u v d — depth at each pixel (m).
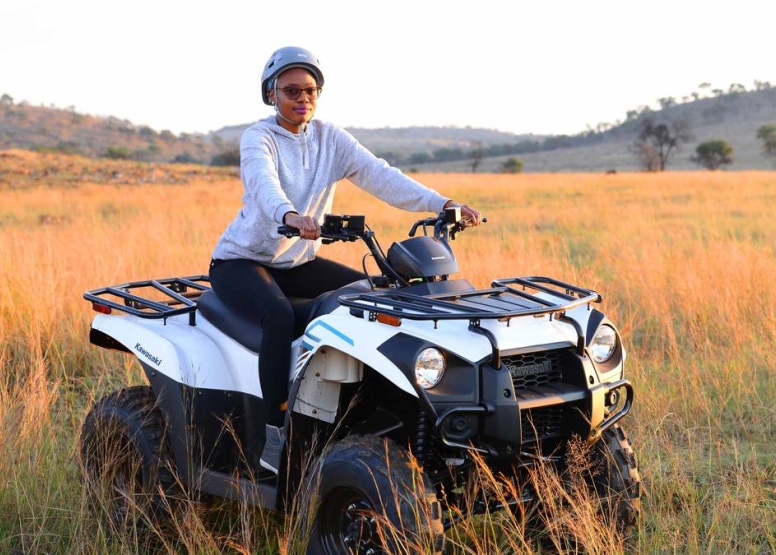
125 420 3.97
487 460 3.14
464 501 3.35
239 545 3.54
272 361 3.59
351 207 20.84
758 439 4.89
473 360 3.08
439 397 3.05
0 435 4.15
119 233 13.40
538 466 3.30
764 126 111.62
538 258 9.28
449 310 3.20
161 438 3.91
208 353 3.88
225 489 3.78
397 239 11.77
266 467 3.60
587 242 13.12
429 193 3.98
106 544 3.78
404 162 175.62
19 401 4.75
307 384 3.48
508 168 99.81
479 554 3.34
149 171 44.62
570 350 3.33
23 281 7.49
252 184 3.73
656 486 4.20
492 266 8.53
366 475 3.08
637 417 4.89
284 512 3.67
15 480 3.93
